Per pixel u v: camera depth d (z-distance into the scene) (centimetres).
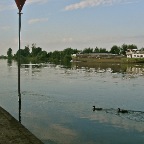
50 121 1783
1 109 1353
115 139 1415
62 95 3142
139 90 3716
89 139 1412
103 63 14875
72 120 1830
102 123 1766
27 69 8719
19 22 1697
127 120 1866
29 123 1712
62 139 1395
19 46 1748
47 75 6344
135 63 14212
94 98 2947
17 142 857
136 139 1436
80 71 7825
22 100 2711
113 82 4822
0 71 7738
